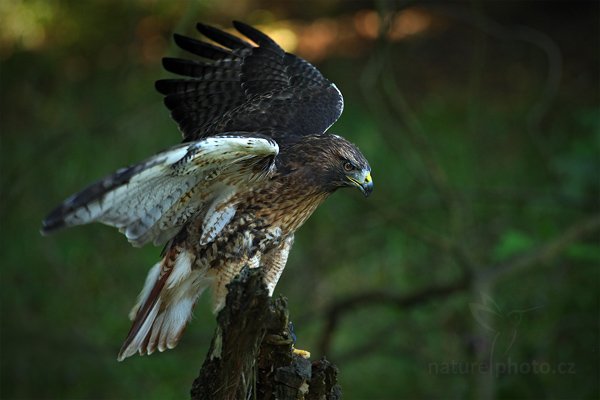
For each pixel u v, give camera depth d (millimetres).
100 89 18891
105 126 16031
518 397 12148
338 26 21109
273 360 6336
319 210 15930
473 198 14609
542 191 14188
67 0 20234
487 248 14672
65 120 18031
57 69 19516
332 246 15023
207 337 13789
